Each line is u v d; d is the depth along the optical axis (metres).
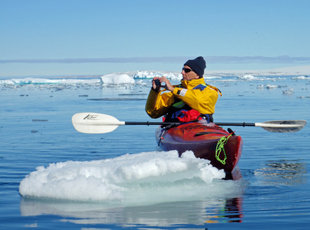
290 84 39.97
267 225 2.46
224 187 3.47
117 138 7.29
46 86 41.88
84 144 6.55
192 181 3.50
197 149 4.12
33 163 4.87
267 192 3.31
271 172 4.20
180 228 2.41
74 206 2.89
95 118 4.91
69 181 3.08
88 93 26.98
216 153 3.97
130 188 3.28
